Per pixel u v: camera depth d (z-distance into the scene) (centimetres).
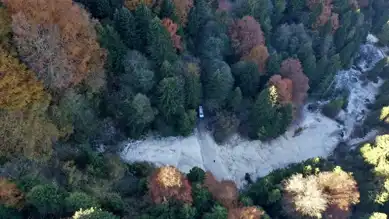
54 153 5988
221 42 8319
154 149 7506
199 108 8225
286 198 6669
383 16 13562
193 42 8669
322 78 10169
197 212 5834
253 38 8800
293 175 6881
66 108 5962
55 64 5562
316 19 10700
